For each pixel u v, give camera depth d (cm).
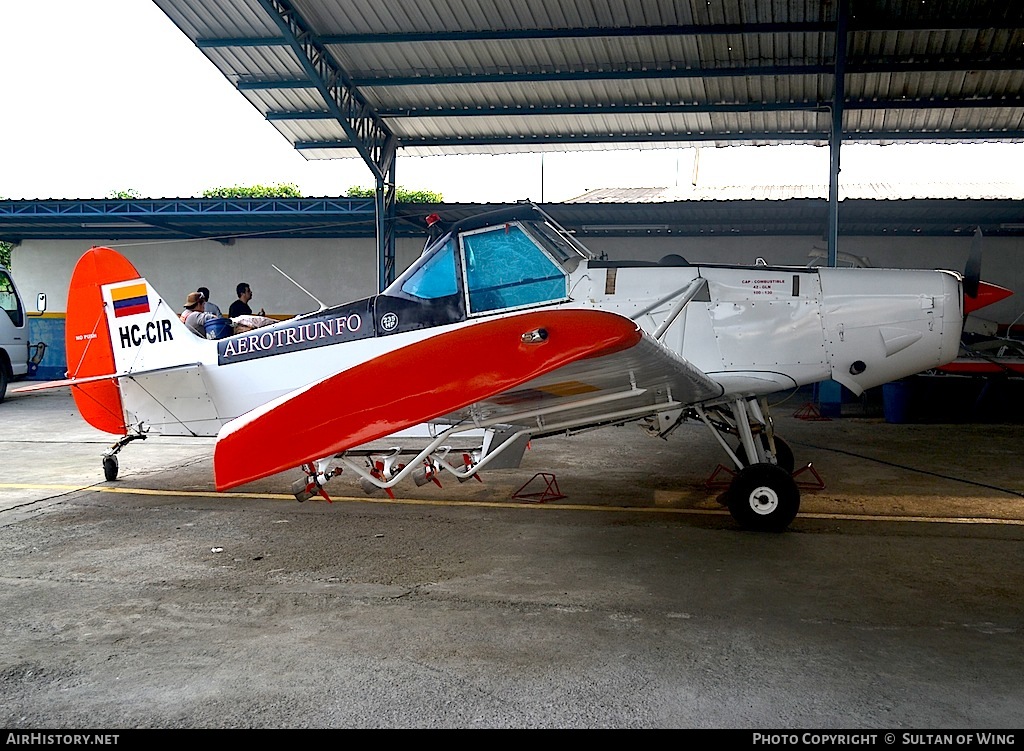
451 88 1238
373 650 328
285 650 329
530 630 347
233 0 1040
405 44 1130
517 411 462
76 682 302
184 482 709
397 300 566
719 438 546
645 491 646
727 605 375
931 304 548
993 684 290
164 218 1638
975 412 1127
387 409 379
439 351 376
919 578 414
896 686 288
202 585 418
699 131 1330
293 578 427
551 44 1125
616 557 457
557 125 1332
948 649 321
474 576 426
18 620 368
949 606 372
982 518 545
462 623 356
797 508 507
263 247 1903
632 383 436
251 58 1159
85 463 814
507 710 274
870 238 1625
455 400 369
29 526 549
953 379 1138
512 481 690
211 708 279
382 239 1363
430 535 514
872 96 1198
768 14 1036
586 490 651
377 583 417
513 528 529
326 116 1278
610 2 1032
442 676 302
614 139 1352
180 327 643
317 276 1892
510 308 546
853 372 560
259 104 1266
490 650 326
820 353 555
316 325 593
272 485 686
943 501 597
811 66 1120
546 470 740
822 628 345
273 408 394
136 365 658
